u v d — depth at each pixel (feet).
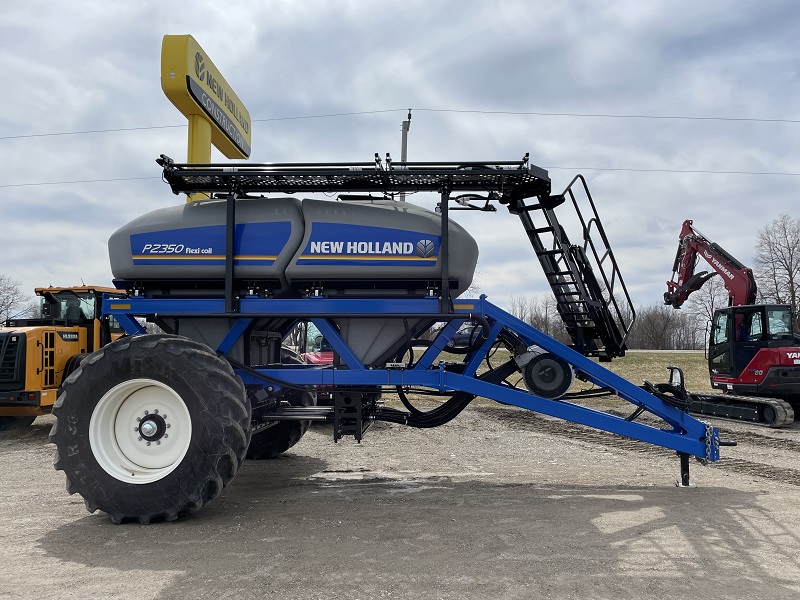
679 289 45.01
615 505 16.89
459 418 40.11
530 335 18.19
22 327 35.35
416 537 13.79
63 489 20.11
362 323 17.97
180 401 15.20
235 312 17.31
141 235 17.52
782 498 17.80
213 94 32.32
